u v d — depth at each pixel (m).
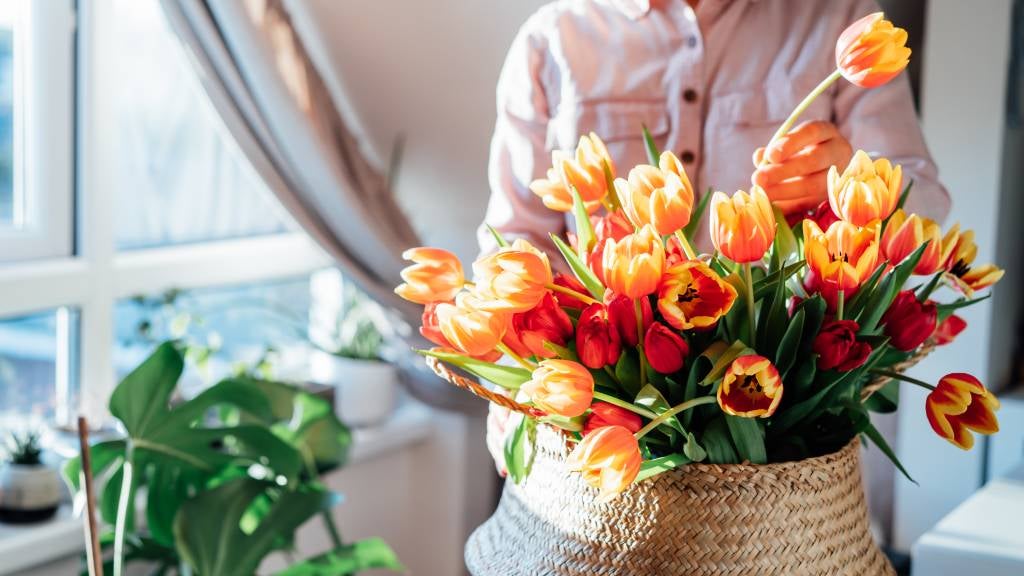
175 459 1.94
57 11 2.26
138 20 2.46
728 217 0.78
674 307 0.77
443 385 2.69
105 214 2.36
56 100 2.28
